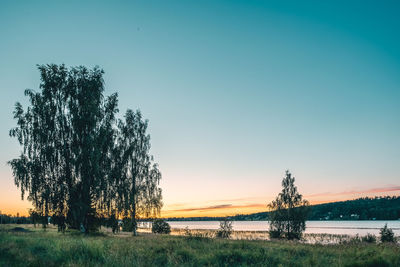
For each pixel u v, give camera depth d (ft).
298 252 40.57
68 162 84.02
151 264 28.27
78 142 84.28
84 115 84.28
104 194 89.61
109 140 91.81
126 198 101.04
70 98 86.17
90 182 84.33
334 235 153.28
